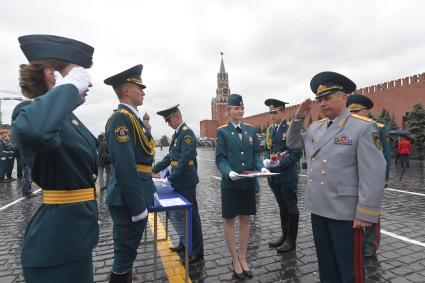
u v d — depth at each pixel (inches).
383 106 1010.7
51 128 51.9
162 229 208.8
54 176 61.9
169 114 160.7
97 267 150.7
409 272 134.5
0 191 397.1
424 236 180.2
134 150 103.2
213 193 351.9
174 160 159.2
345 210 92.4
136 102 107.1
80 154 63.6
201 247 153.9
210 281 131.3
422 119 764.6
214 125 3105.3
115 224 101.3
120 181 94.2
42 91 63.9
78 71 60.4
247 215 139.7
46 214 62.1
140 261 154.0
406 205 260.2
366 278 129.6
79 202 64.6
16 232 213.0
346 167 93.5
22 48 62.6
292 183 159.8
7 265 156.3
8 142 498.3
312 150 103.0
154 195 115.3
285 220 169.2
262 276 134.3
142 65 108.9
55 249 60.2
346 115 97.8
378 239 153.0
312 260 149.6
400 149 579.5
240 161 135.3
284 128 170.9
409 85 921.5
